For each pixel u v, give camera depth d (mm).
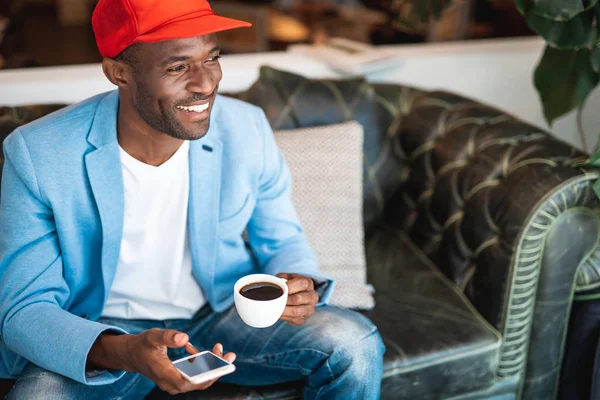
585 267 1742
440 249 1971
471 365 1698
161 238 1476
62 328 1275
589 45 1820
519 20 4113
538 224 1650
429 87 2514
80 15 7680
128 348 1218
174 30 1227
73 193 1379
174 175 1447
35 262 1360
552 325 1743
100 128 1389
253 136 1556
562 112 1976
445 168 1993
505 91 2621
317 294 1422
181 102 1281
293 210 1631
